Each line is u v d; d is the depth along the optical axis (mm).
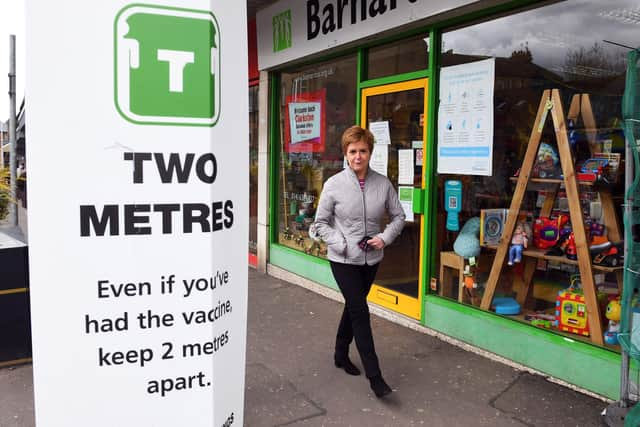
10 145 4648
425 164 4770
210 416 1743
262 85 7324
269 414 3426
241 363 1913
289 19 6363
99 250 1578
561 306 3887
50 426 1596
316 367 4156
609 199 3629
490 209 4336
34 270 1532
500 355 4164
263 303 5918
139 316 1636
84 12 1493
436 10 4277
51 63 1483
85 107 1522
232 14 1712
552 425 3236
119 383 1644
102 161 1552
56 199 1527
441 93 4637
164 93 1582
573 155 3803
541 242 4055
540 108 3955
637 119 2990
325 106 6320
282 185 7297
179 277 1659
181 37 1578
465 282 4570
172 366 1687
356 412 3447
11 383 3912
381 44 5352
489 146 4266
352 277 3588
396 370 4055
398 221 3682
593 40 3631
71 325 1580
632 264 3055
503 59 4156
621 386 3217
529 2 3936
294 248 7039
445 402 3555
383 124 5289
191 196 1644
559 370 3748
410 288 5031
